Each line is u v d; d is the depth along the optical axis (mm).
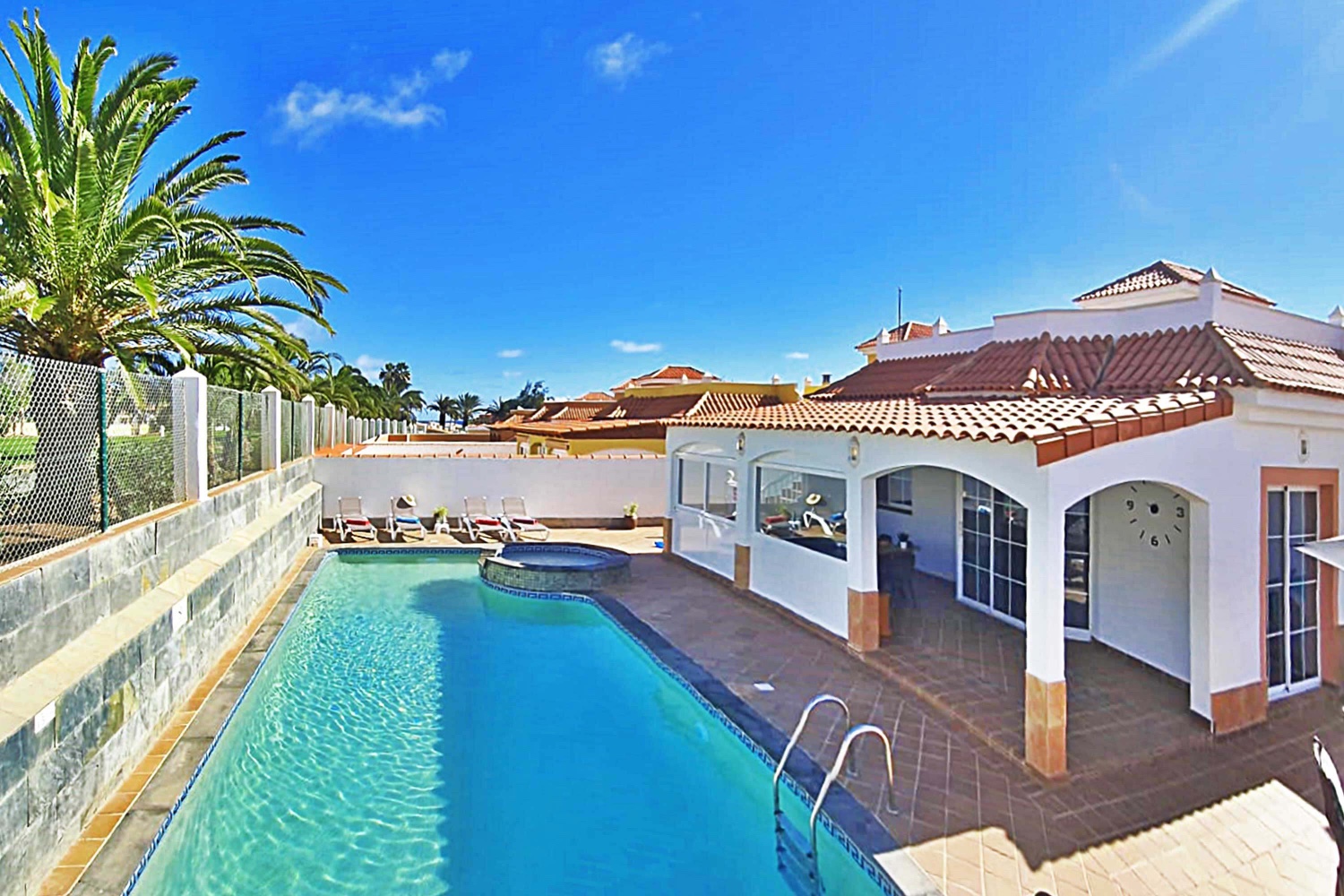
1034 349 12250
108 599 6723
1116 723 7793
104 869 5164
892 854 5414
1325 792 4207
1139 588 9648
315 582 15266
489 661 10906
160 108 11586
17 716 4789
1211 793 6445
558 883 5621
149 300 9297
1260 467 7980
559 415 38312
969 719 7863
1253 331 10820
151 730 7133
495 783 7223
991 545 12062
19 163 9672
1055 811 6098
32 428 6043
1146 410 7188
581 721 8773
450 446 37844
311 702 9273
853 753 7086
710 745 8164
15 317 10250
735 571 14211
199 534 9648
